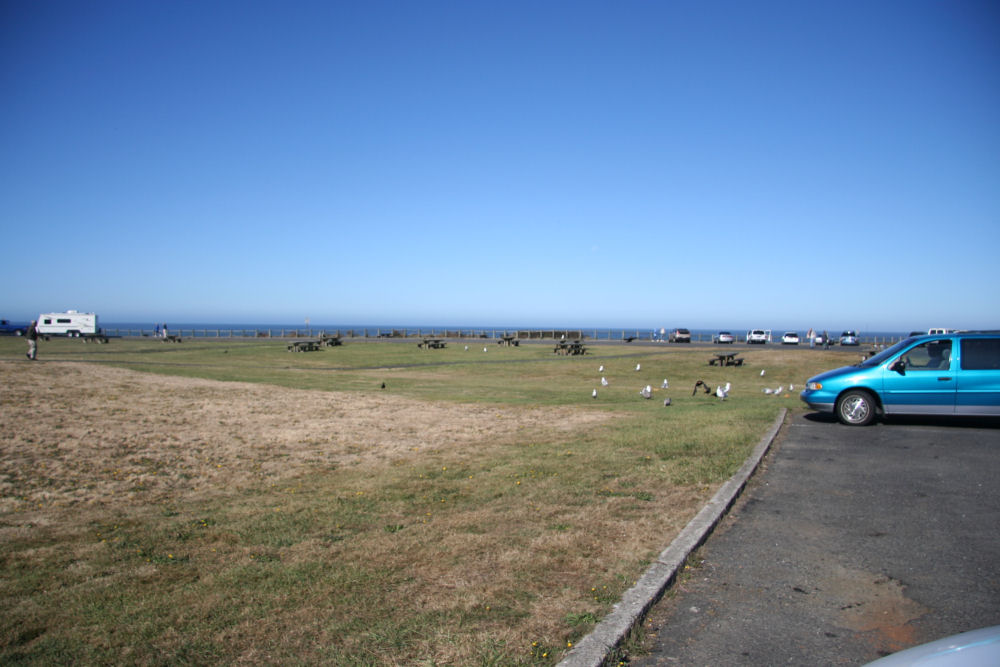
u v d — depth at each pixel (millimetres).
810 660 3398
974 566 4711
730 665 3355
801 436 10477
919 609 4012
